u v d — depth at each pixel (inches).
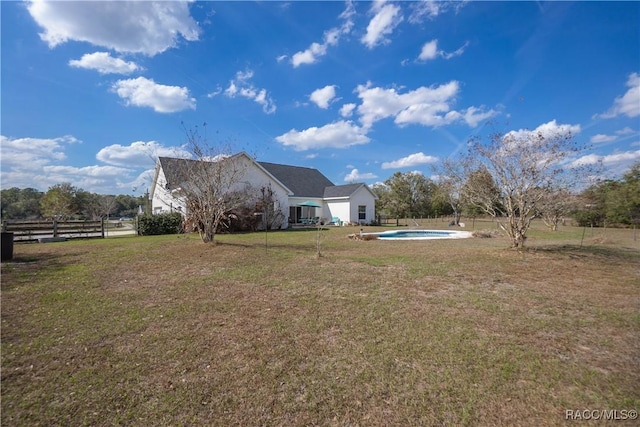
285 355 132.8
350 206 1162.0
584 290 231.6
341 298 211.0
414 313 182.4
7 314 179.8
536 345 141.4
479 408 98.4
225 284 247.9
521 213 383.2
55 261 338.0
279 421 92.8
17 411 96.1
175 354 133.6
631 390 107.1
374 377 116.0
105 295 218.7
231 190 761.6
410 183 1801.2
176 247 415.8
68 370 120.4
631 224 875.4
